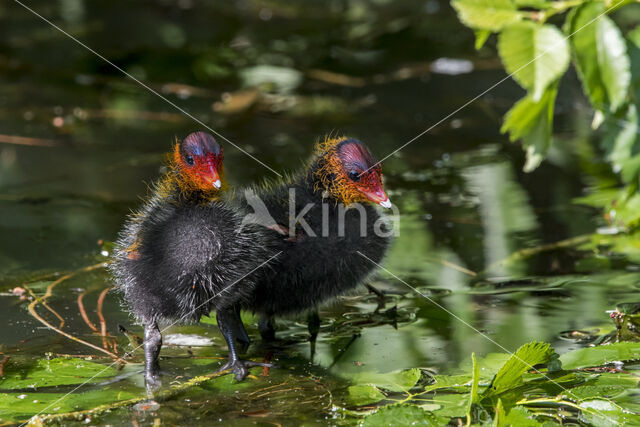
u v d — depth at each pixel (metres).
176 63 20.17
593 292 9.73
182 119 16.94
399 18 23.55
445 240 11.59
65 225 12.05
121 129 16.44
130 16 23.86
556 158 14.91
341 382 7.82
